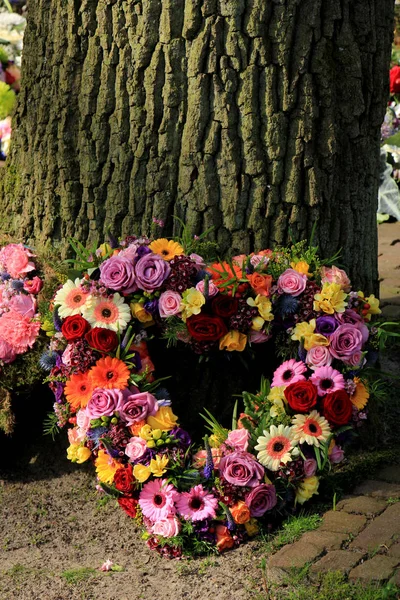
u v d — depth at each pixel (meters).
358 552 2.82
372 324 3.41
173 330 3.26
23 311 3.49
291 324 3.31
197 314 3.23
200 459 3.15
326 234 3.57
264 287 3.27
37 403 3.76
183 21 3.35
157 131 3.47
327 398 3.14
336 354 3.24
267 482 3.06
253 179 3.44
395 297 5.30
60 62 3.60
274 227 3.48
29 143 3.79
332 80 3.43
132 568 2.97
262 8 3.29
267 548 2.96
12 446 3.79
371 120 3.61
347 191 3.60
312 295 3.28
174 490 3.04
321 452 3.16
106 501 3.45
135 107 3.47
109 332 3.20
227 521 3.02
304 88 3.38
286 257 3.40
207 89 3.38
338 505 3.18
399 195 7.06
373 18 3.50
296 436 3.09
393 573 2.69
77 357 3.20
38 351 3.50
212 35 3.31
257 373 3.57
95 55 3.50
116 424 3.13
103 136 3.55
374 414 3.71
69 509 3.43
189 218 3.50
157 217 3.53
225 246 3.50
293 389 3.13
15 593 2.83
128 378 3.18
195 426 3.62
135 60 3.43
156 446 3.08
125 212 3.57
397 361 4.55
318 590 2.65
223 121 3.38
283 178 3.45
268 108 3.38
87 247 3.67
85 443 3.28
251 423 3.20
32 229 3.83
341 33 3.42
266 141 3.41
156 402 3.14
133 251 3.28
